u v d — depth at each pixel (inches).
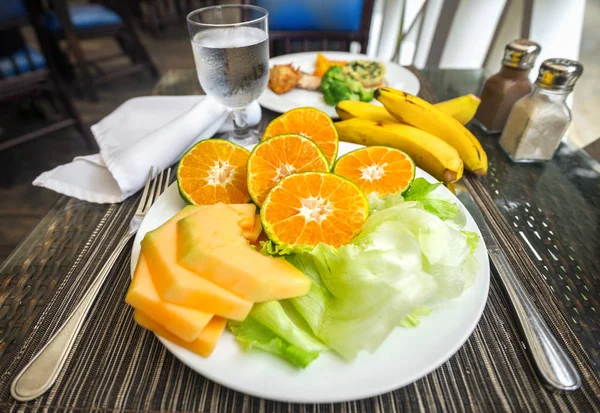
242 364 16.6
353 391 15.5
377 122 32.2
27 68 68.8
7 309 20.8
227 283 17.9
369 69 44.8
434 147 29.2
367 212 23.5
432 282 18.5
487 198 28.9
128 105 38.1
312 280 20.1
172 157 30.7
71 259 23.8
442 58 70.7
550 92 30.0
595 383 17.9
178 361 18.5
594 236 25.8
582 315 20.8
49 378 17.3
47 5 97.4
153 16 134.8
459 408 17.1
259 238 23.2
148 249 19.4
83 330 19.7
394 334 17.6
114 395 17.3
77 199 28.5
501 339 19.5
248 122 35.3
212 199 25.7
